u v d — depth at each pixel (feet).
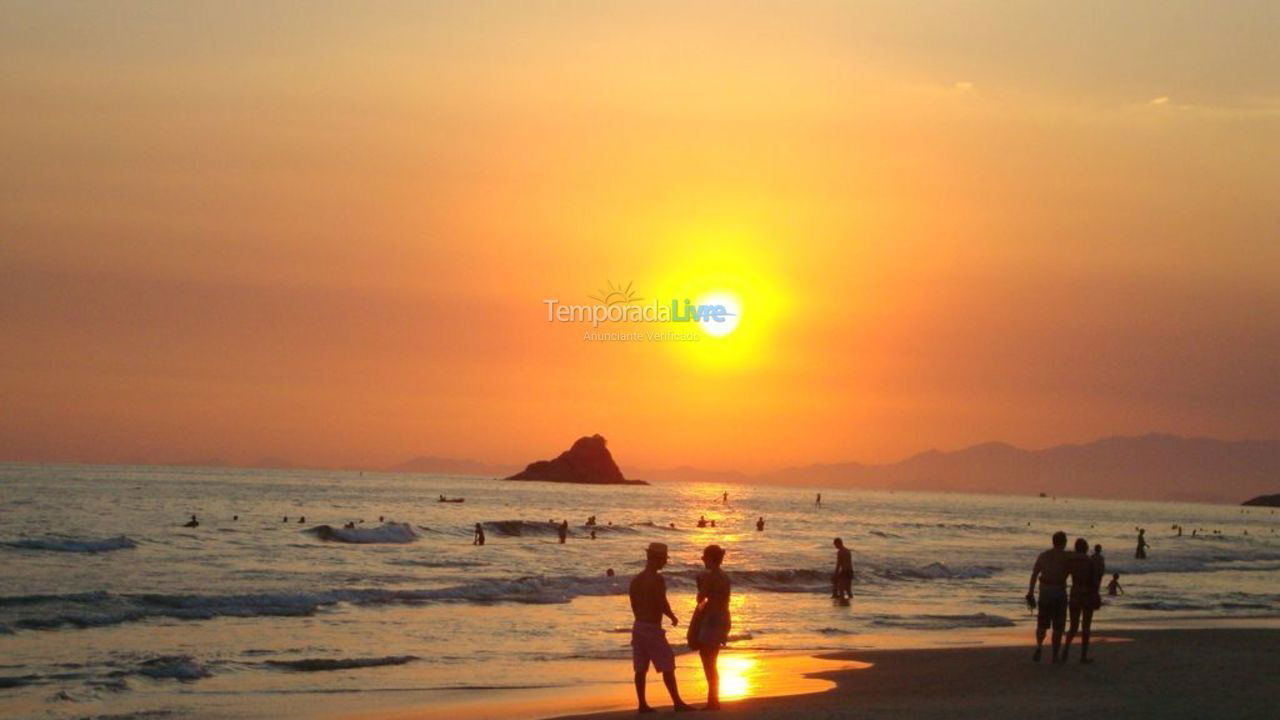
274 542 190.49
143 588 107.14
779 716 47.01
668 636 83.56
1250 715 46.62
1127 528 432.25
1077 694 52.70
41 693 55.21
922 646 80.33
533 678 63.41
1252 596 130.31
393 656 70.33
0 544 153.17
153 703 53.93
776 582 133.69
